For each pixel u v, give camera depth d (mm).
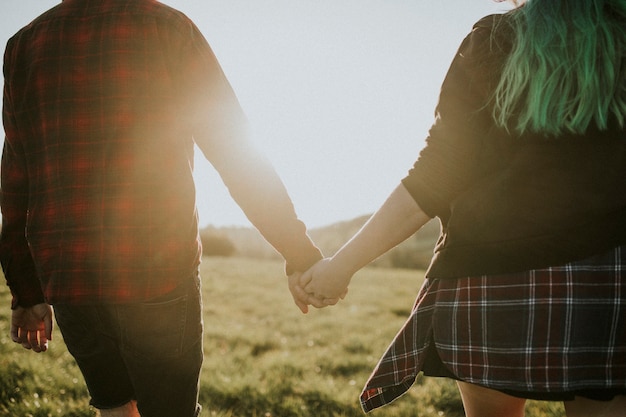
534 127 1297
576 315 1284
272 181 1729
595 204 1290
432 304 1507
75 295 1536
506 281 1338
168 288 1564
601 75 1263
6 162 1746
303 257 1860
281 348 6973
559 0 1312
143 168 1533
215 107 1641
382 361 1562
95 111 1539
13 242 1817
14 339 1995
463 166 1435
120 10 1584
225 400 4219
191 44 1624
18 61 1646
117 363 1771
